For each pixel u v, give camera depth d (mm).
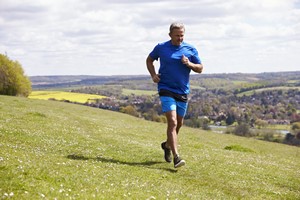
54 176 9727
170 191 10531
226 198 11078
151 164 14820
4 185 8203
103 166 12852
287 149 47719
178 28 13273
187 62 13109
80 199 8094
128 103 163875
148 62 13945
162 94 13539
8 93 119250
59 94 184000
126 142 21906
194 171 14469
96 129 29438
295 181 15469
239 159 20516
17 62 122125
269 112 174000
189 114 156625
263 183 14055
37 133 20344
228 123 148750
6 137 17344
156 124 58500
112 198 8594
